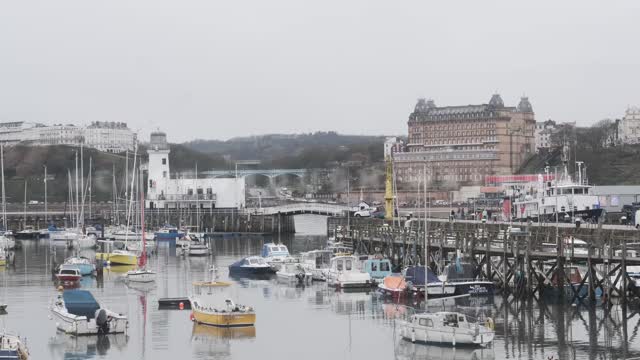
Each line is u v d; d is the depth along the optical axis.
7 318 116.62
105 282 155.12
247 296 137.75
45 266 183.50
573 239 120.38
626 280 116.38
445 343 98.00
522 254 126.38
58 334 105.94
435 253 151.75
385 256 163.38
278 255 181.62
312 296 136.75
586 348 95.62
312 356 95.19
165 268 180.00
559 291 121.62
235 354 96.31
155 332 107.06
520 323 108.88
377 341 101.81
